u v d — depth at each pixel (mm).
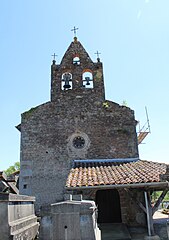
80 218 6488
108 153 14234
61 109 15180
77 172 11734
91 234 6332
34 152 14211
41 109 15172
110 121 14977
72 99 15453
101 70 16422
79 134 14617
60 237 6406
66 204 6633
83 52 16969
